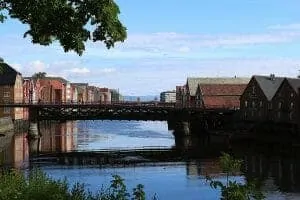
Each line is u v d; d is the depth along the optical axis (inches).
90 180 1852.9
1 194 578.2
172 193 1616.6
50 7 536.7
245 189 449.1
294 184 1780.3
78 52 554.6
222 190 451.2
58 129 5428.2
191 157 2674.7
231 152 2883.9
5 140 3666.3
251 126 3991.1
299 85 3762.3
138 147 3270.2
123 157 2679.6
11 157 2608.3
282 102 3838.6
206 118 4311.0
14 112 4517.7
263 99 4106.8
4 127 3905.0
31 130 3922.2
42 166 2268.7
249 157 2613.2
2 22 547.2
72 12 539.5
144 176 1987.0
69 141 3772.1
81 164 2359.7
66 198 631.2
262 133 3782.0
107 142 3700.8
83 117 3976.4
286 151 2903.5
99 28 542.0
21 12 539.2
